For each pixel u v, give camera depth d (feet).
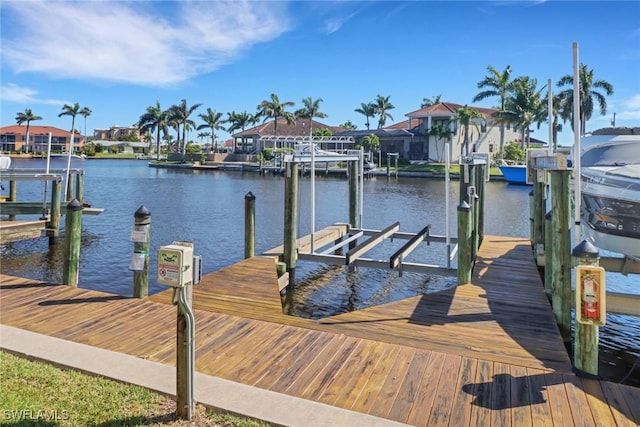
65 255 19.26
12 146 294.66
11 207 41.47
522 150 143.02
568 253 16.05
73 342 12.84
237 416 9.11
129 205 69.31
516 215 65.46
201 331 14.20
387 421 8.95
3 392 9.82
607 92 123.24
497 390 10.54
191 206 69.21
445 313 17.10
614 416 9.39
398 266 24.50
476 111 149.18
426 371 11.53
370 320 16.22
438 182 127.24
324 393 10.32
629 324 21.95
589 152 26.61
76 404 9.48
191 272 8.88
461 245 21.52
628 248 20.90
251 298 19.02
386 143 176.04
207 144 285.64
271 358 12.24
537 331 15.20
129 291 27.07
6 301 16.85
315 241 31.09
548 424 9.09
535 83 139.44
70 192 49.80
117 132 430.20
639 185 20.25
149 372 10.99
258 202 75.36
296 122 203.31
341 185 118.42
